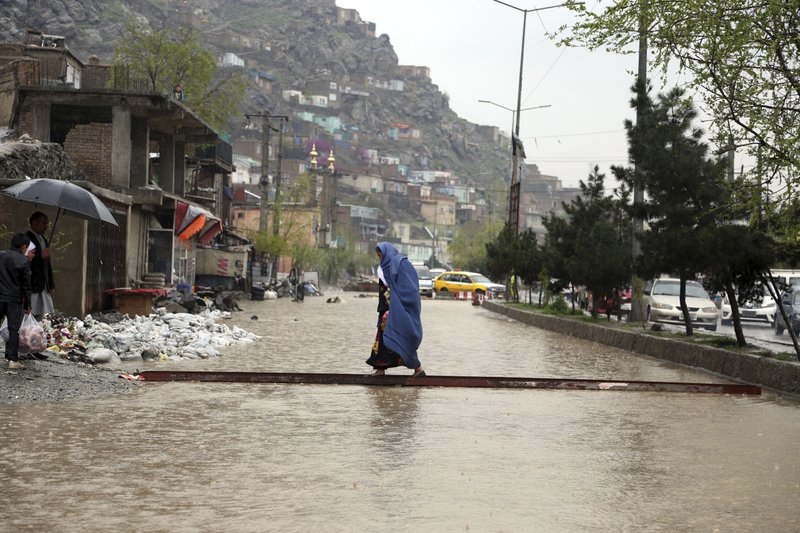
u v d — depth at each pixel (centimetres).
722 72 1362
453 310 4972
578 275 3128
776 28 1336
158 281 3347
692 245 1958
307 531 580
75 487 689
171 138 3862
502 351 2183
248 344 2120
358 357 1848
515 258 4897
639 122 2344
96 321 2131
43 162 2516
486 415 1105
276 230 7375
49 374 1266
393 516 621
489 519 619
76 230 2198
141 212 3406
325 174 12781
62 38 5522
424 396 1266
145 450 834
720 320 3662
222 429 955
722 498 693
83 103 3269
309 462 797
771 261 1677
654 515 638
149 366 1573
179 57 6003
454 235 18425
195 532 574
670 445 922
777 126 1367
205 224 4141
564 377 1616
